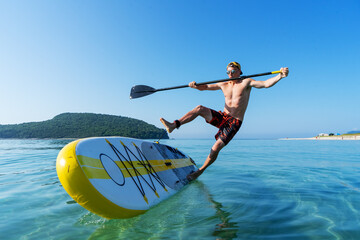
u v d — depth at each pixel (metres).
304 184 3.89
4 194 3.22
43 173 4.80
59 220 2.31
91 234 1.99
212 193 3.37
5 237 1.91
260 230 2.04
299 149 13.48
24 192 3.32
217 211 2.58
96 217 2.40
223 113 3.94
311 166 6.04
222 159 7.78
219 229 2.07
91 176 2.18
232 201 2.95
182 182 3.87
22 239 1.88
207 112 3.85
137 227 2.14
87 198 2.14
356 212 2.49
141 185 2.86
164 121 3.53
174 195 3.28
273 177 4.52
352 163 6.65
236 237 1.89
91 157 2.39
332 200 2.95
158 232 2.02
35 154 9.12
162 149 4.35
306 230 2.03
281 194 3.26
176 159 4.57
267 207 2.69
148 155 3.66
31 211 2.56
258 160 7.47
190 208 2.69
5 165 5.96
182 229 2.08
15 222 2.24
